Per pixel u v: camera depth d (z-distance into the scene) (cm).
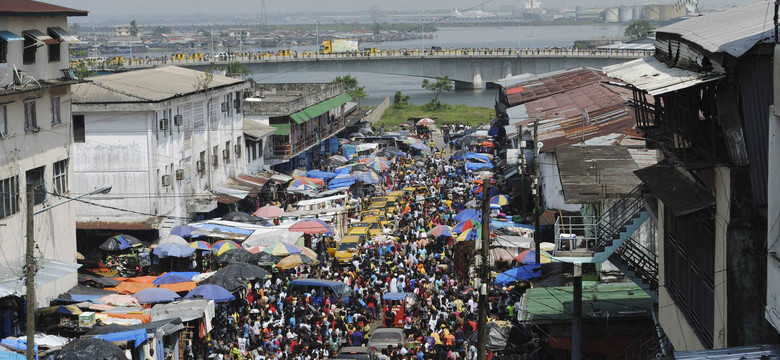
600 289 3656
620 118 5494
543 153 5234
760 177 1925
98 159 5538
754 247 1941
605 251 3072
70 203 4378
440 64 18388
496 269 4741
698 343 2242
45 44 4100
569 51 17725
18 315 3703
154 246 5059
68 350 2952
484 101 16800
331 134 9512
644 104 2581
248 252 4800
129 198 5528
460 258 4975
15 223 3831
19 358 2948
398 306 4222
